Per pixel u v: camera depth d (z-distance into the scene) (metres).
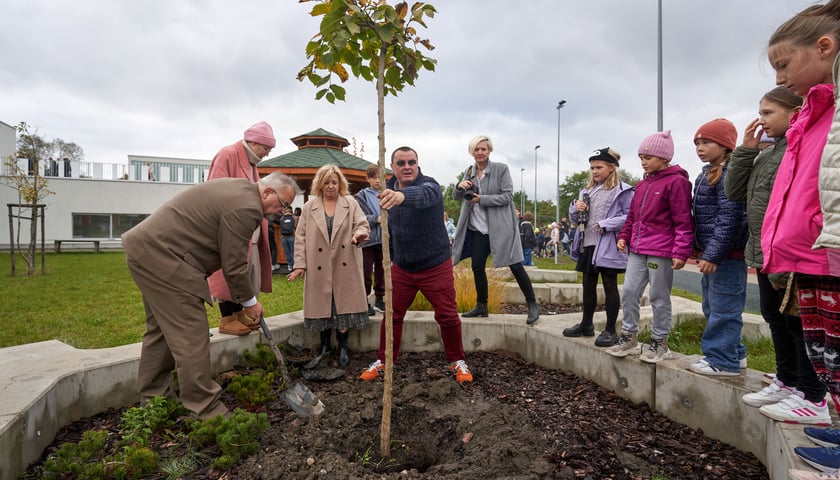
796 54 1.83
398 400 3.23
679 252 2.94
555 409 3.15
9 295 7.24
